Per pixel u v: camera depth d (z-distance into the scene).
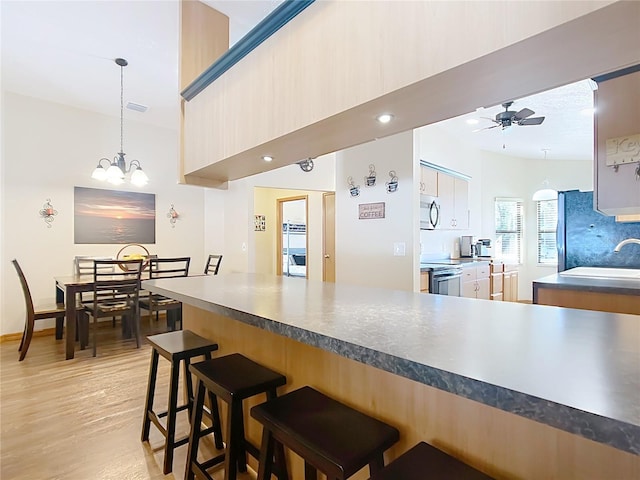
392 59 1.18
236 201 5.39
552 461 0.85
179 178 2.45
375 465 1.05
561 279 2.79
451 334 0.99
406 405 1.12
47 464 1.87
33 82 3.88
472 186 6.21
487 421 0.95
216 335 2.12
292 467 1.58
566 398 0.59
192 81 2.30
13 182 4.18
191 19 2.43
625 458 0.76
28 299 3.49
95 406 2.51
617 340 0.92
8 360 3.44
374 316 1.22
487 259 5.81
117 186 5.00
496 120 3.88
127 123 5.09
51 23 2.77
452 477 0.87
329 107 1.39
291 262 7.78
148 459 1.91
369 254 3.89
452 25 1.04
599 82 1.93
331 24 1.39
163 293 1.94
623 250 3.85
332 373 1.36
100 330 4.61
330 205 6.14
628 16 0.81
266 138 1.72
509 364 0.75
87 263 4.43
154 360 2.06
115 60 3.38
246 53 1.84
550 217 6.84
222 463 1.89
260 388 1.45
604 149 1.94
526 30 0.90
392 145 3.71
